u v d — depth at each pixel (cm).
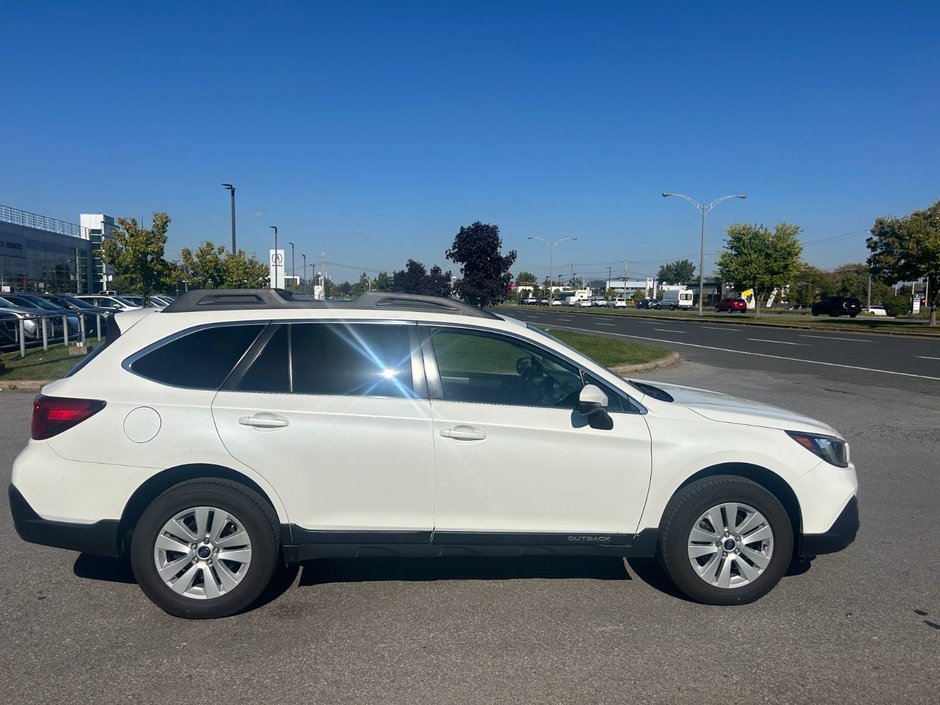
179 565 428
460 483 441
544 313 6638
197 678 367
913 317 5747
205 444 425
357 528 439
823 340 2948
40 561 519
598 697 356
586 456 447
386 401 443
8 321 1803
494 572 510
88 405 427
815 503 461
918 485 745
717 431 459
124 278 3447
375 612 444
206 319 452
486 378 478
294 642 405
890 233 4481
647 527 456
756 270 5084
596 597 470
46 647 397
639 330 3734
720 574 455
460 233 2502
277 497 431
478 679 370
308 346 451
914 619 443
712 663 388
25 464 428
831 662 391
